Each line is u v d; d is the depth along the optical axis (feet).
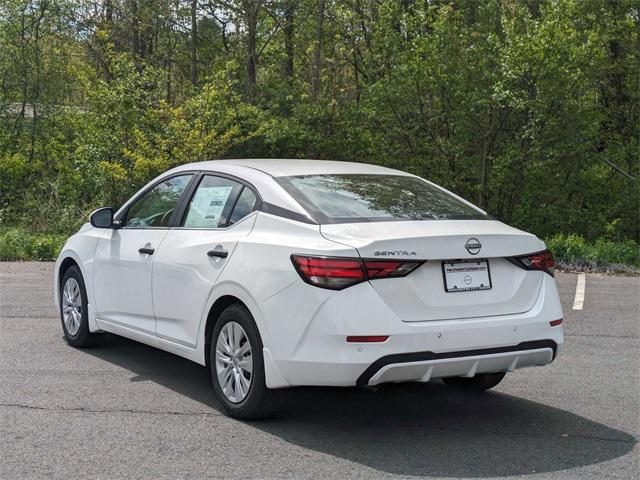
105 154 66.80
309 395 20.49
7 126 79.41
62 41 85.56
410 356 15.90
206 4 86.22
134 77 66.95
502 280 17.33
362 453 16.17
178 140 62.80
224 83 66.59
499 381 20.36
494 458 15.97
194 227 20.27
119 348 25.30
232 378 18.25
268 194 18.60
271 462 15.62
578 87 61.52
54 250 50.88
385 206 18.31
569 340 27.35
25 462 15.53
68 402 19.51
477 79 62.59
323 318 15.96
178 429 17.56
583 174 65.92
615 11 75.56
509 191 64.28
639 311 32.81
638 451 16.49
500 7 69.10
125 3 92.89
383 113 65.87
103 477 14.82
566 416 18.94
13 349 25.02
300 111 66.54
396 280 16.12
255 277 17.31
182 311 19.77
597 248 50.16
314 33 84.17
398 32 66.33
